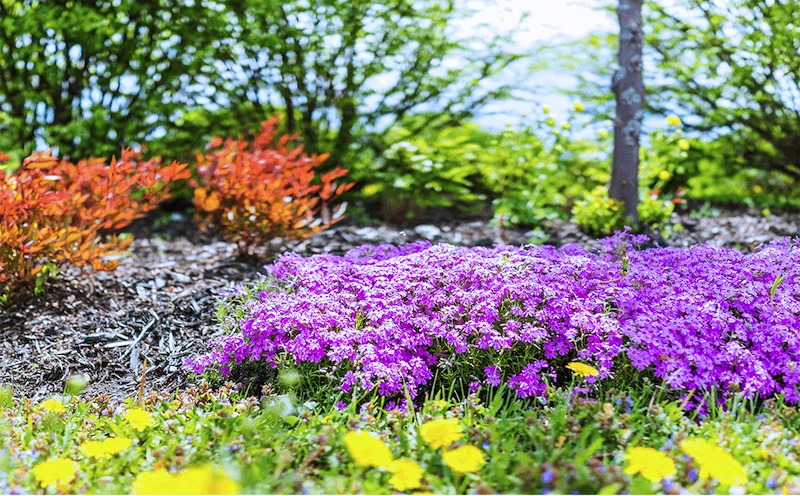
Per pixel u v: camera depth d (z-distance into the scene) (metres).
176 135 8.11
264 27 7.86
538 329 3.40
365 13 8.12
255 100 8.29
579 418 2.81
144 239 6.55
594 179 8.59
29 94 7.62
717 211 7.96
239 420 2.93
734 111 8.91
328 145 8.47
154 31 7.88
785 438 2.82
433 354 3.62
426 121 8.93
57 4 7.66
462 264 3.86
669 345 3.35
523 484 2.30
